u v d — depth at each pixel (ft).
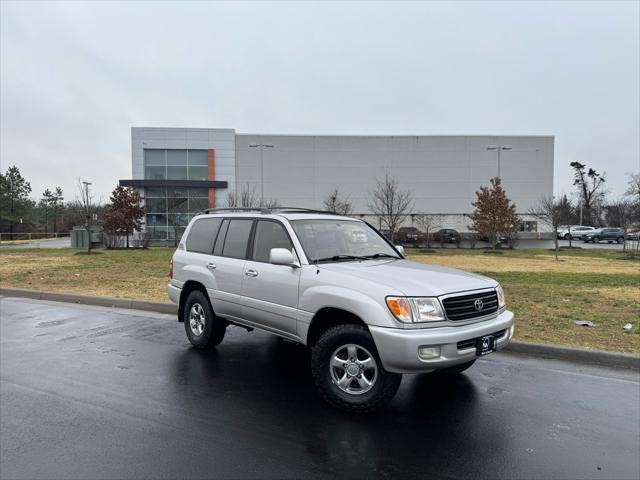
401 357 11.62
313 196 148.46
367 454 10.70
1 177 200.64
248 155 144.66
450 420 12.65
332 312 13.70
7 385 15.24
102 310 29.12
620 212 143.13
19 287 36.76
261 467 10.05
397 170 151.23
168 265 55.67
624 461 10.48
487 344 12.91
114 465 10.05
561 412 13.29
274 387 15.23
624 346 19.34
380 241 18.02
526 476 9.81
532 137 152.76
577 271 52.24
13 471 9.73
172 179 134.92
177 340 21.43
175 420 12.53
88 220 80.48
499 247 106.22
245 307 16.61
